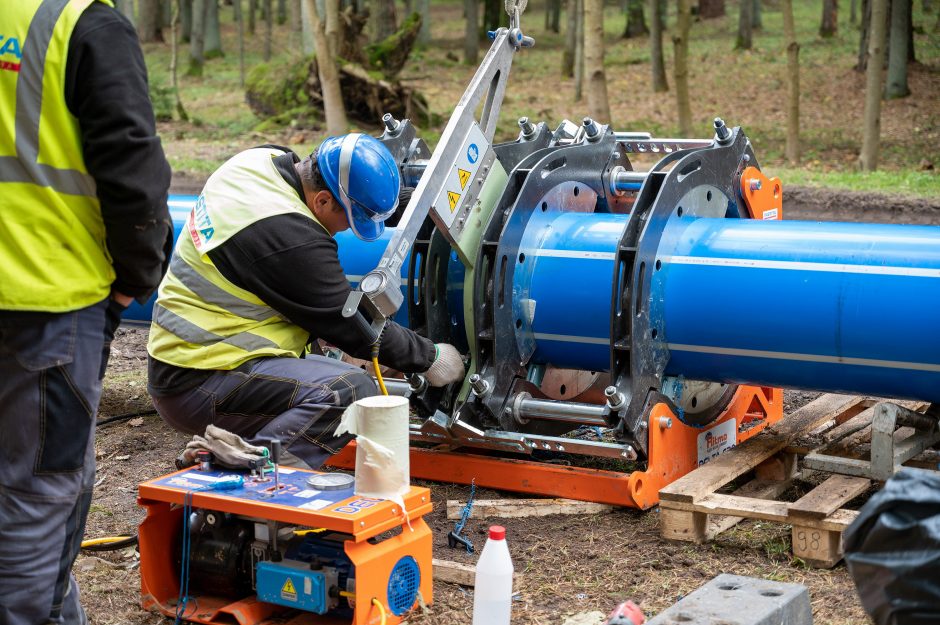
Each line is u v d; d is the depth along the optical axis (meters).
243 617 3.38
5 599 2.87
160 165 2.76
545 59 31.41
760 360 4.39
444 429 4.59
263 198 3.93
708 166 4.70
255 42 39.09
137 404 6.32
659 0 25.09
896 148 18.81
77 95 2.72
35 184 2.76
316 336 4.19
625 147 5.32
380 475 3.34
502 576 3.11
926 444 4.39
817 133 20.55
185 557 3.49
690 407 4.78
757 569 3.91
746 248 4.38
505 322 4.54
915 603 2.53
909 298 4.04
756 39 32.44
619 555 4.07
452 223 4.33
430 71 29.31
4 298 2.78
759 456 4.54
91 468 2.99
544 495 4.65
